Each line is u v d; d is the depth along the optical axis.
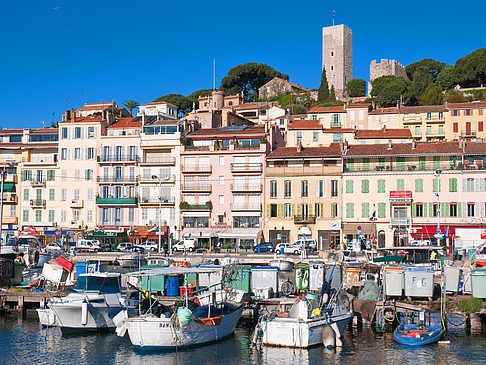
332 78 197.25
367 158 90.56
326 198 91.38
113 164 102.38
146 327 40.50
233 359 39.31
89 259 72.75
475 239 75.62
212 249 90.12
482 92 159.12
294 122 123.06
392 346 41.78
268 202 94.00
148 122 105.00
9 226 104.88
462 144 88.94
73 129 104.75
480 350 40.62
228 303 46.28
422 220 87.25
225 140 98.94
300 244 84.44
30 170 105.81
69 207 103.44
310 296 43.00
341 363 38.12
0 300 53.91
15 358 40.12
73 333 45.91
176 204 98.62
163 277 52.31
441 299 47.78
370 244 81.81
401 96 145.50
